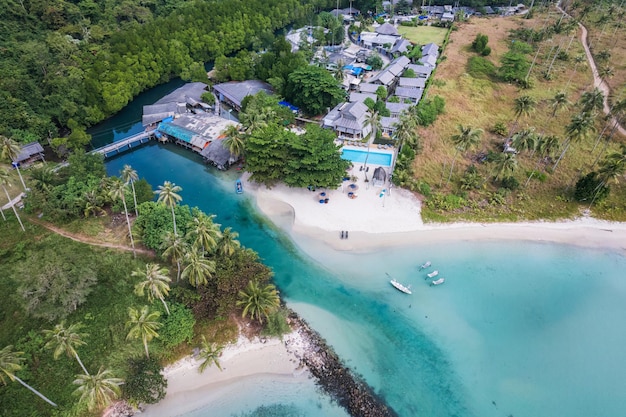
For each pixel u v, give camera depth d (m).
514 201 94.69
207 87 143.00
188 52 154.25
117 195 72.31
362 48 177.88
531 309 73.06
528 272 79.88
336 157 93.50
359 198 95.06
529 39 178.25
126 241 80.12
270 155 93.25
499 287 76.69
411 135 96.94
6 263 72.12
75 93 114.69
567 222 91.06
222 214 92.31
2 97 100.81
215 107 135.62
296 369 62.28
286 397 58.88
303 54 150.00
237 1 177.25
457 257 82.25
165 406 57.19
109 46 137.38
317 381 60.94
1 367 45.84
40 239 78.12
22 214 83.50
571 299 75.19
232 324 66.56
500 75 148.38
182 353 62.53
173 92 134.50
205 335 64.62
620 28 185.50
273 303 64.19
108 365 58.53
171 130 116.69
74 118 114.44
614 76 145.00
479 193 95.69
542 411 58.22
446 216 90.81
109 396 55.38
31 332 60.25
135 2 173.25
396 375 62.16
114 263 73.06
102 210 85.50
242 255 71.69
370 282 76.69
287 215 91.94
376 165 106.00
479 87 143.38
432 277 77.94
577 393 60.62
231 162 108.38
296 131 119.94
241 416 56.66
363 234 86.31
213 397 58.53
